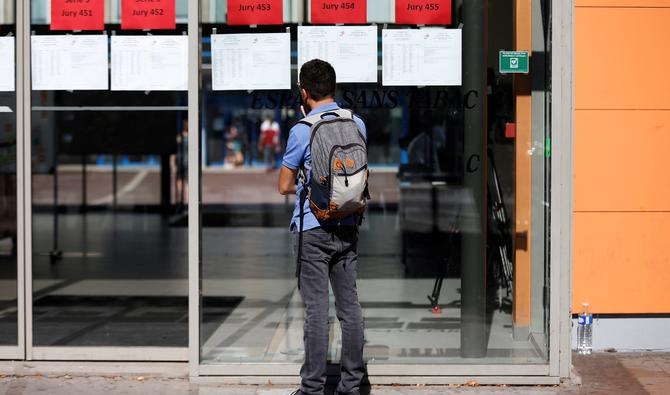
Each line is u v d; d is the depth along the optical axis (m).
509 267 8.73
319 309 7.34
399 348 8.80
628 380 8.47
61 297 12.62
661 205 9.22
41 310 11.71
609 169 9.20
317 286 7.33
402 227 16.02
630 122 9.18
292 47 8.64
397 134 24.12
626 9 9.13
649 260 9.26
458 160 9.77
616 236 9.24
